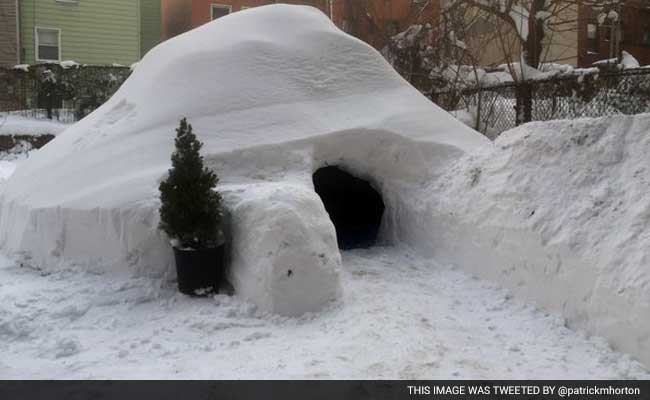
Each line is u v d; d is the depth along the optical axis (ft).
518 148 17.43
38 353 12.66
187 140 15.48
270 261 14.53
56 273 17.79
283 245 14.58
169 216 15.42
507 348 12.58
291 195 15.51
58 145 24.17
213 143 19.38
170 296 15.97
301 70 22.63
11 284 17.10
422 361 11.87
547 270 14.11
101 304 15.43
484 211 17.04
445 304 15.44
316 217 15.53
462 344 12.82
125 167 19.11
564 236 13.78
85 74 59.52
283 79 22.08
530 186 15.92
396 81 24.14
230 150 19.15
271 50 22.82
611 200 13.65
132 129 20.75
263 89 21.44
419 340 12.88
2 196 23.62
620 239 12.57
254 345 12.92
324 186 26.05
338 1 51.49
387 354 12.19
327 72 23.00
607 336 12.20
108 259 17.30
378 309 14.80
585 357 11.93
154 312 15.10
